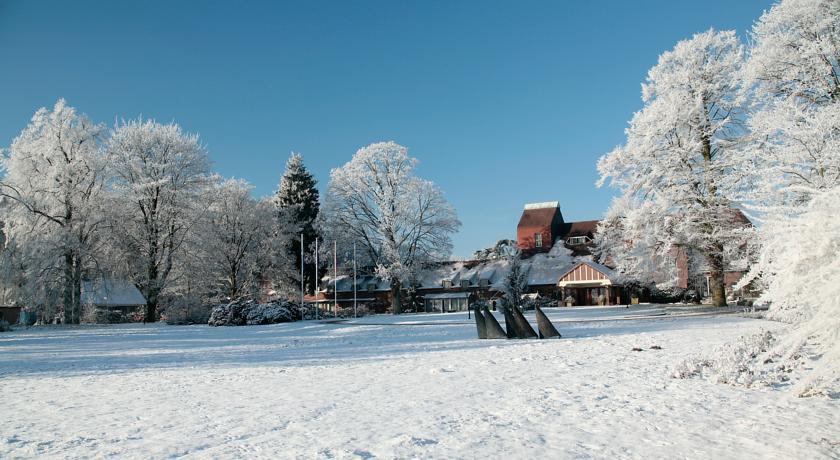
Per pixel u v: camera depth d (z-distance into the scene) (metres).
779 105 26.25
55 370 15.94
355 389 10.83
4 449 6.82
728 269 36.75
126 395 11.05
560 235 82.69
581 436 6.65
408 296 69.25
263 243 61.78
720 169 33.56
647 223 35.56
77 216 45.69
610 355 14.77
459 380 11.51
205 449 6.54
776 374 9.67
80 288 46.34
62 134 46.97
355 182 62.16
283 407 9.13
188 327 41.66
